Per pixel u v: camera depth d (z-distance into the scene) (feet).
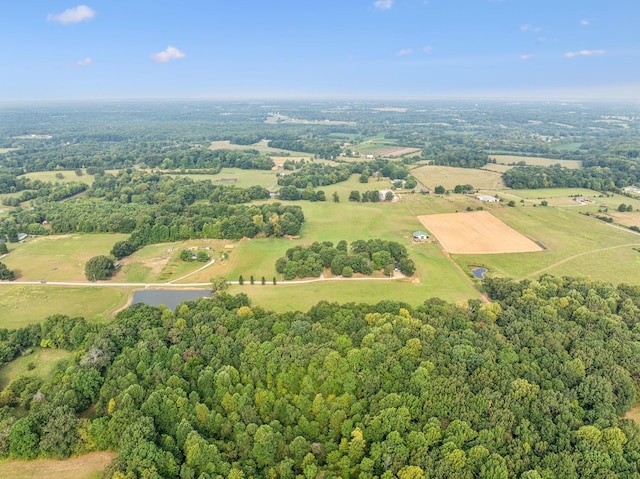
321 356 314.55
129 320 385.50
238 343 343.46
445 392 282.97
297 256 554.05
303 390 294.87
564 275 544.62
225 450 263.90
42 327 402.93
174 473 249.34
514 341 349.20
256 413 286.05
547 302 411.95
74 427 275.39
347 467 249.96
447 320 374.63
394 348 327.26
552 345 337.31
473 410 273.54
